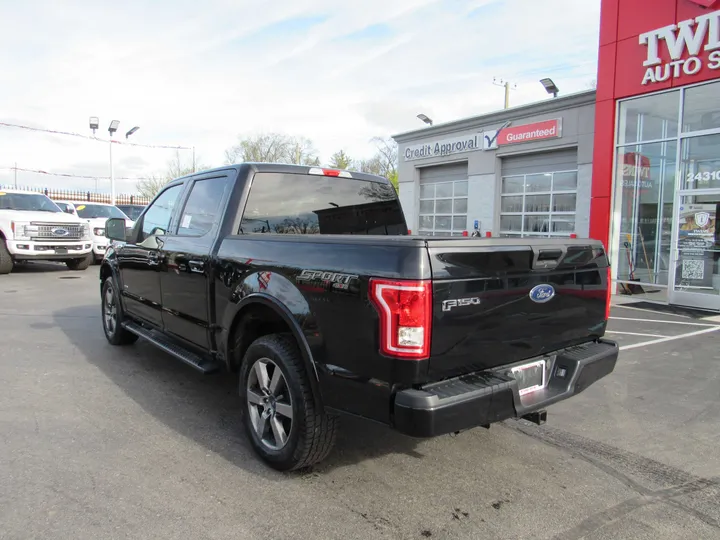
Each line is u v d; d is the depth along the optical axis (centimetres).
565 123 1396
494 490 310
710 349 663
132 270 541
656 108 1060
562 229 1448
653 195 1086
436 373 260
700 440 390
